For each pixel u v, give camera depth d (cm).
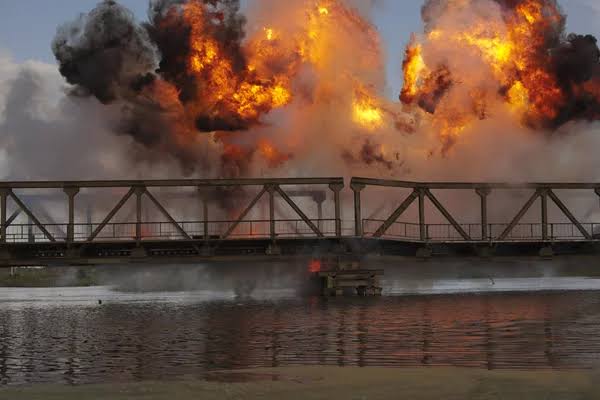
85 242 6925
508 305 5834
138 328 4584
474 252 7594
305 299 6875
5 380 2852
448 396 2459
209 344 3778
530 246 7712
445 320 4691
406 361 3127
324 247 7262
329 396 2486
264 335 4103
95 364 3198
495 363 3039
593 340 3691
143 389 2612
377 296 7150
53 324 4919
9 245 6875
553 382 2627
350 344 3681
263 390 2580
